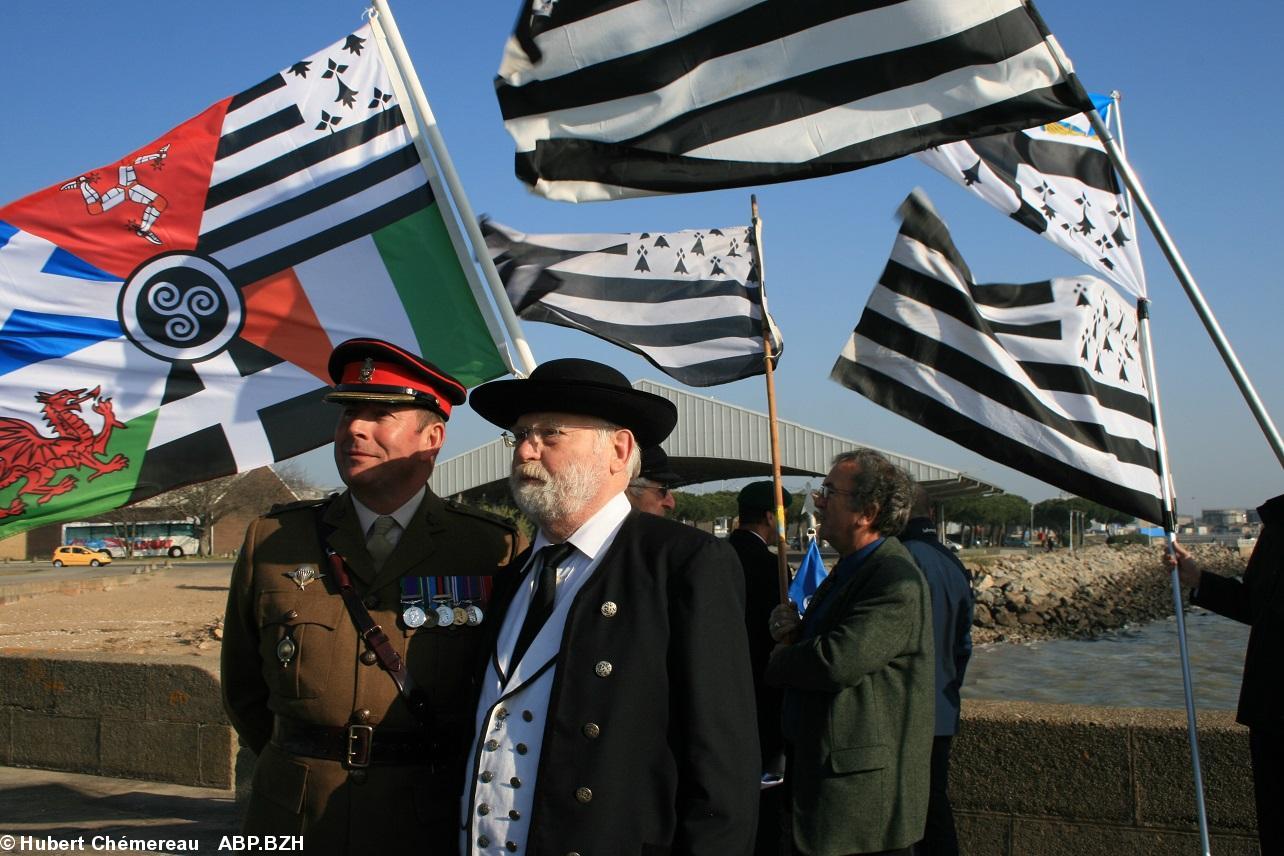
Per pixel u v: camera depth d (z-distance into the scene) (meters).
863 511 3.59
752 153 4.07
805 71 4.06
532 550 2.82
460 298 4.80
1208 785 4.19
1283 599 3.39
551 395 2.64
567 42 4.18
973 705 4.66
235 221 4.80
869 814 3.28
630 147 4.17
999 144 4.74
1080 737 4.35
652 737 2.44
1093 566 51.06
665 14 4.16
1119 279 4.71
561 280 5.57
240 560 3.15
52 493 4.58
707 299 5.50
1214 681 18.33
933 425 4.84
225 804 5.86
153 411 4.68
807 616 3.67
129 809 5.76
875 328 4.96
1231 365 3.58
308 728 2.88
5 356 4.61
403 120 4.88
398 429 3.04
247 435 4.70
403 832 2.79
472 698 2.72
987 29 3.86
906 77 3.96
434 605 2.97
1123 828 4.29
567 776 2.40
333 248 4.81
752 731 2.49
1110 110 4.81
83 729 6.50
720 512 67.69
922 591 3.45
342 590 2.96
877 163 3.95
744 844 2.38
